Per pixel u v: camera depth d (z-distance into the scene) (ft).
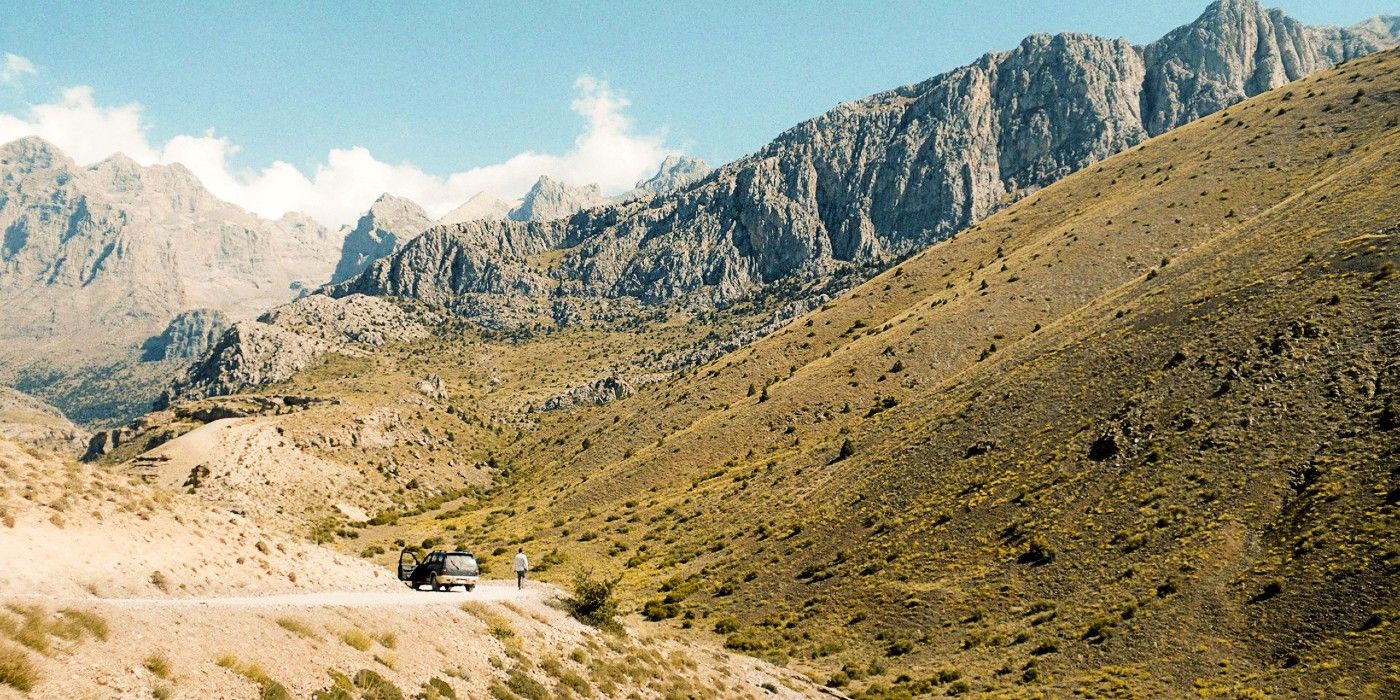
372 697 68.39
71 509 90.79
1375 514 162.81
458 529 420.36
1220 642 153.17
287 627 73.00
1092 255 495.41
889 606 213.05
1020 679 163.22
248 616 71.51
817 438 398.01
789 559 263.70
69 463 103.40
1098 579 187.73
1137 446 226.17
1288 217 331.36
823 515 283.79
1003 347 425.28
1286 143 538.47
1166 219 504.84
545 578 296.51
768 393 476.95
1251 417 211.82
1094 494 218.18
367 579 127.65
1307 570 159.43
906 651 189.47
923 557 229.66
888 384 432.66
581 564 315.99
